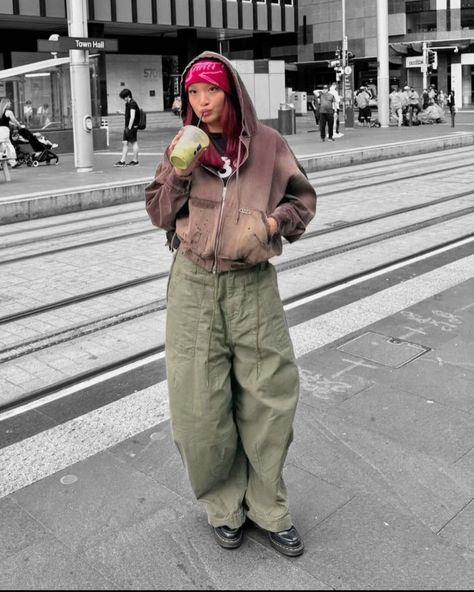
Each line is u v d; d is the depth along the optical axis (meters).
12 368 5.00
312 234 9.17
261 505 2.98
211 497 3.01
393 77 57.81
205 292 2.74
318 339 5.33
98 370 4.91
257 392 2.81
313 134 26.84
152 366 4.98
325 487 3.41
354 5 53.84
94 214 11.99
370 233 9.13
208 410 2.79
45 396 4.55
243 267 2.72
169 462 3.68
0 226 11.12
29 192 12.39
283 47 58.81
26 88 21.14
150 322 5.93
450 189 12.80
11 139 17.73
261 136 2.71
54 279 7.37
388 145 19.83
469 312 5.84
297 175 2.76
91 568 2.90
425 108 33.81
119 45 42.12
